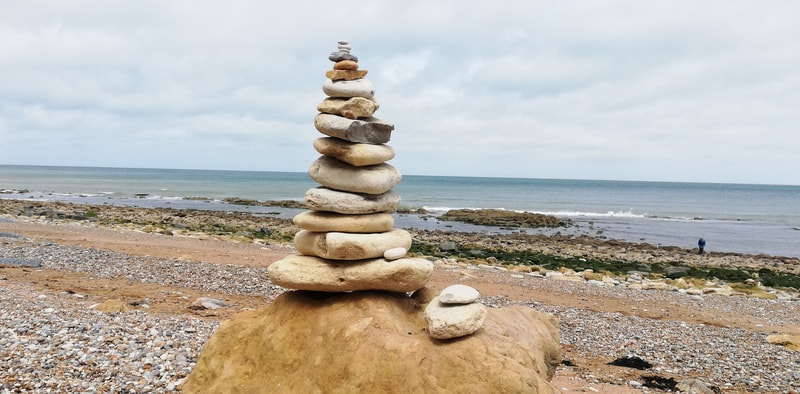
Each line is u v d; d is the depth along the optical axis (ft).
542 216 179.93
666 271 94.68
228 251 85.15
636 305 63.93
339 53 28.02
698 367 42.06
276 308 27.73
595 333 50.01
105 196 220.43
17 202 159.84
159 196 228.43
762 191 524.11
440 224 162.50
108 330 37.29
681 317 59.16
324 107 27.89
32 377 29.14
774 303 70.85
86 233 95.14
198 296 54.29
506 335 26.13
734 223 198.90
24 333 35.19
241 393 25.88
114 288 54.65
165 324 40.81
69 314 40.34
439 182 554.87
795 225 196.03
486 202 258.16
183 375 31.32
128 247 79.92
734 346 47.42
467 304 24.23
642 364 42.16
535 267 88.07
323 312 26.48
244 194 258.37
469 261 93.40
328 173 27.53
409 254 99.19
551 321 30.30
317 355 24.95
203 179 438.81
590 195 345.31
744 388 38.24
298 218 27.81
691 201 315.37
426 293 29.94
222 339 27.71
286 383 25.17
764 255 120.88
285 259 28.02
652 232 162.61
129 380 30.14
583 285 75.10
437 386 22.41
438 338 23.49
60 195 217.56
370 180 27.20
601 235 150.00
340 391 23.49
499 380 21.90
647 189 494.18
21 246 72.02
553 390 22.81
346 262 27.02
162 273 62.80
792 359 44.29
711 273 94.68
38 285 52.34
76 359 31.91
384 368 23.16
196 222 132.36
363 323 25.03
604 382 37.93
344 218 27.17
